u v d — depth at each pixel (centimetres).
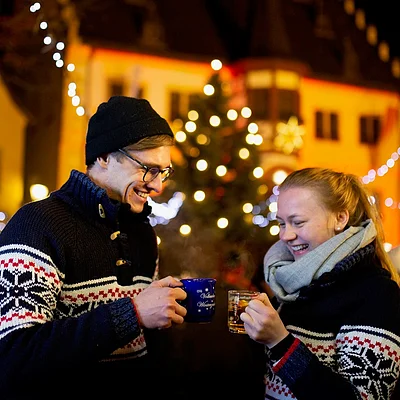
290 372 183
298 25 2306
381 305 195
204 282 201
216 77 840
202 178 795
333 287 203
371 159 2245
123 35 1966
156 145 220
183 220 766
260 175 823
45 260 194
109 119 219
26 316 184
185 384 291
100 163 222
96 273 211
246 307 190
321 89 2208
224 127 821
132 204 225
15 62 1120
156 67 1995
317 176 215
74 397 201
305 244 213
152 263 245
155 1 2166
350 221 217
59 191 219
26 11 726
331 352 200
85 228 212
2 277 190
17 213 205
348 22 2431
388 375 186
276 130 2038
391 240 2244
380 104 2273
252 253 746
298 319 207
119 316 187
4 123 1593
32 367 180
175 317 189
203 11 2262
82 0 1296
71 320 188
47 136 1780
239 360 291
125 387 215
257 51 2116
